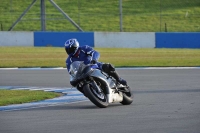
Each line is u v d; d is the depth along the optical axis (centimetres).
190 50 10719
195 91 4575
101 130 2611
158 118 2997
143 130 2589
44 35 11706
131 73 6606
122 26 13062
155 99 4038
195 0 15388
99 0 15412
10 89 5003
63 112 3350
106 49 10906
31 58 8981
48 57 9175
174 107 3503
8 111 3481
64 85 5372
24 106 3759
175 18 14012
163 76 6138
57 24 13950
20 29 13600
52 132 2583
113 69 3553
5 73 6844
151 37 11544
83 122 2894
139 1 15250
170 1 15225
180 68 7269
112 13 14425
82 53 3453
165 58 8862
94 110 3412
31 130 2664
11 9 13712
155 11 14525
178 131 2542
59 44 11669
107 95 3503
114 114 3200
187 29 13250
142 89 4838
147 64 7912
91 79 3453
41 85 5419
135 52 10156
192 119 2934
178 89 4762
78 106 3666
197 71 6750
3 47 11288
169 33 11481
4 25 13862
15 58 8994
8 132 2627
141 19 14000
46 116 3183
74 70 3388
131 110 3391
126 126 2723
